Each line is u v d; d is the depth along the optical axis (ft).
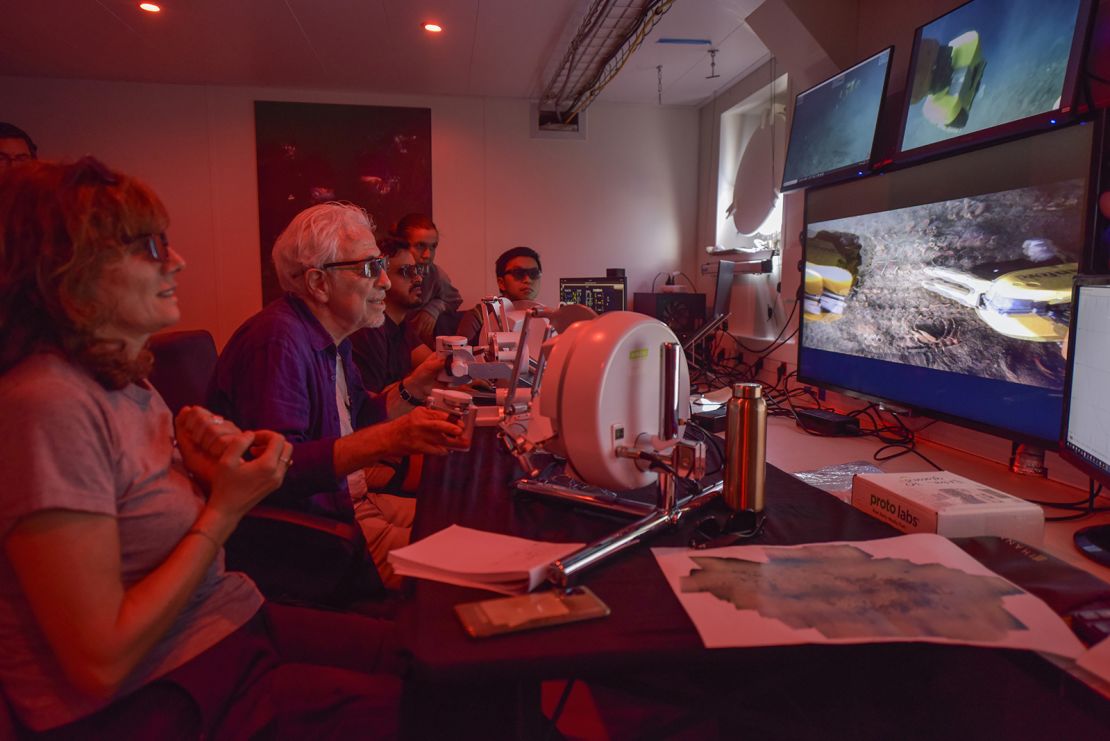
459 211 15.10
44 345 2.36
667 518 3.13
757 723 4.60
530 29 10.87
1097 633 2.18
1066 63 4.48
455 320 11.00
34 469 2.08
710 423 5.88
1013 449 5.20
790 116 11.18
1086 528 3.73
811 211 7.90
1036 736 3.02
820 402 8.39
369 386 7.80
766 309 11.14
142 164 13.93
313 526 3.84
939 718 3.56
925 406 5.96
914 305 6.09
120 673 2.18
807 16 8.16
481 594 2.49
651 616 2.32
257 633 3.14
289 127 14.30
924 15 7.00
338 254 4.46
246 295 14.48
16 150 8.61
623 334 3.13
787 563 2.73
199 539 2.48
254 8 10.02
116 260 2.37
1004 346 5.06
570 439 3.16
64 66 12.72
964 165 5.46
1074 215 4.45
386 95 14.57
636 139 15.57
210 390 4.34
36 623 2.28
